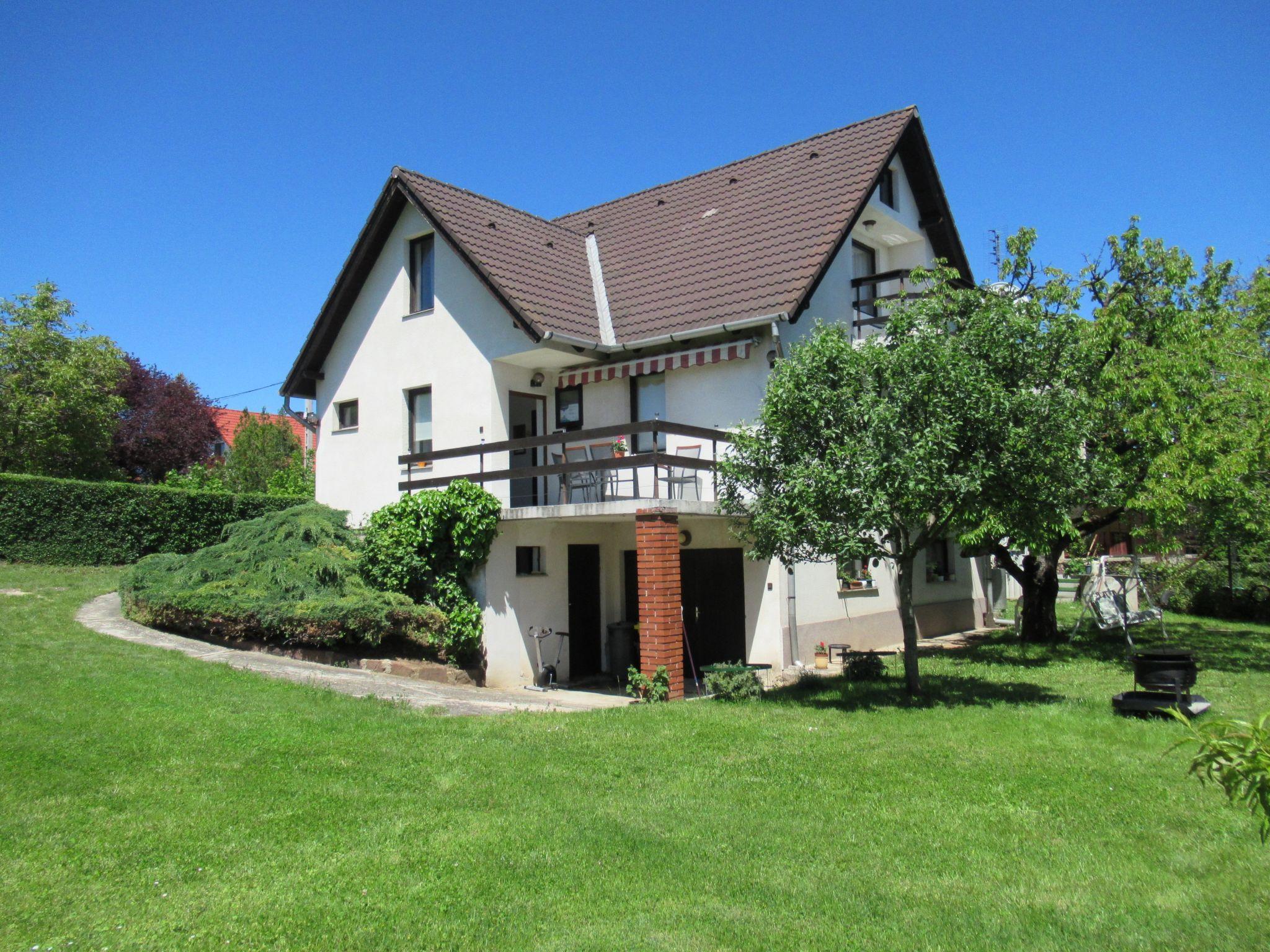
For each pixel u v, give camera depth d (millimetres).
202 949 5637
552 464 20562
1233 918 6051
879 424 11641
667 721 11664
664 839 7453
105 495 23047
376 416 22125
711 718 11953
